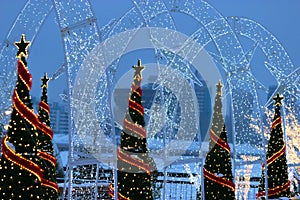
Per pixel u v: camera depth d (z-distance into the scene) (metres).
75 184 17.28
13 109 11.45
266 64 20.47
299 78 20.36
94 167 18.06
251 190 24.19
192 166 24.52
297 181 23.66
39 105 15.09
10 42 15.10
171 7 17.77
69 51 13.77
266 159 18.45
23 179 11.10
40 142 14.28
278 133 18.31
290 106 21.69
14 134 11.27
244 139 18.17
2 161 11.17
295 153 22.78
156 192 19.83
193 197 21.06
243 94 18.12
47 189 14.09
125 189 13.27
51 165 14.39
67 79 13.66
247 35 19.55
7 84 15.06
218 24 18.19
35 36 15.16
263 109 22.17
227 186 16.33
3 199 10.95
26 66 11.70
